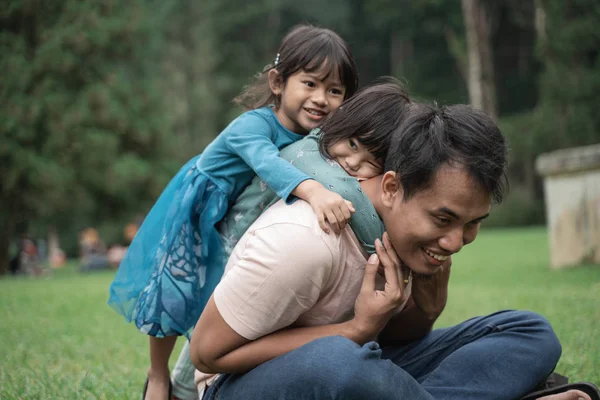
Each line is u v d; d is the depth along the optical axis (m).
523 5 32.12
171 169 20.02
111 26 18.81
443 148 2.06
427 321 2.62
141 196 19.55
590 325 4.89
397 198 2.17
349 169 2.35
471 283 8.41
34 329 5.74
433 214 2.09
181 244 2.89
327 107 3.30
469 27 23.47
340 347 2.08
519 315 2.49
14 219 18.12
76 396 3.32
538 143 25.92
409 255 2.19
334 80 3.30
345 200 2.20
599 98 24.16
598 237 9.02
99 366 4.12
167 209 3.07
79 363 4.29
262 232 2.20
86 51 18.58
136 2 19.94
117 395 3.35
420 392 2.17
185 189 2.97
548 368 2.41
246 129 2.97
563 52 24.17
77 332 5.56
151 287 2.87
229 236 2.83
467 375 2.37
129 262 3.08
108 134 18.36
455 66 37.44
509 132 27.25
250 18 39.72
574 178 9.18
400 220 2.16
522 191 28.20
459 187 2.06
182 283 2.86
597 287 7.11
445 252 2.14
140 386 3.57
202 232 2.88
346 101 2.42
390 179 2.18
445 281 2.55
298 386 2.08
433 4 33.94
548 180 9.60
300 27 3.52
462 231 2.13
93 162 18.05
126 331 5.65
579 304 5.95
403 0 36.19
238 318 2.16
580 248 9.23
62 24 18.53
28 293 8.95
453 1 33.91
